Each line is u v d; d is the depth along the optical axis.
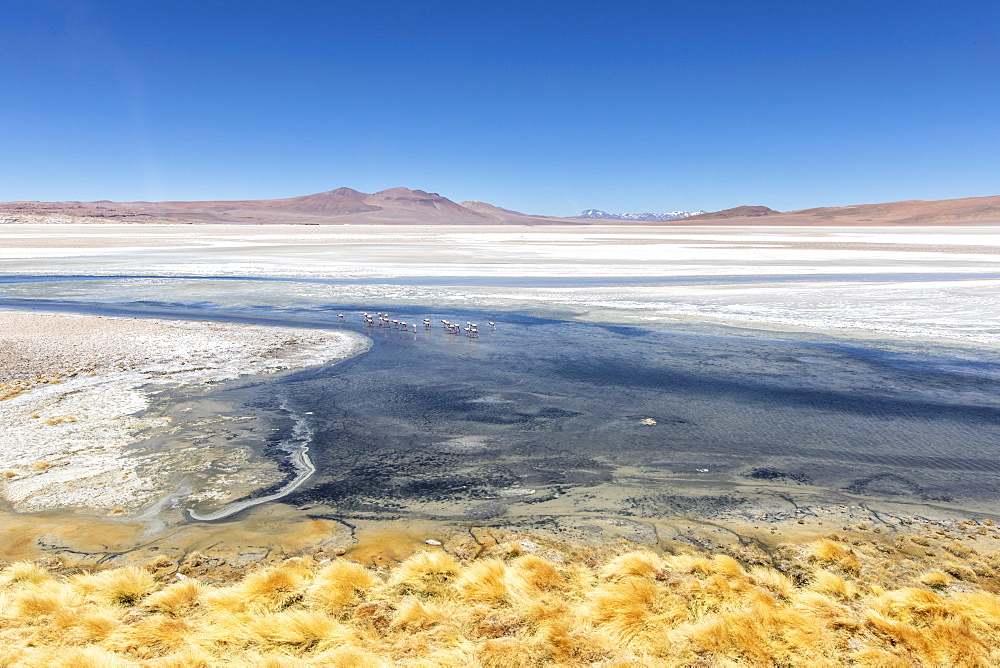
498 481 11.46
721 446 13.26
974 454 12.80
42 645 6.52
